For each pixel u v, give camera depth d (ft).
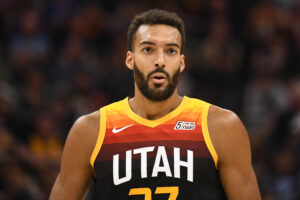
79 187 28.96
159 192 27.22
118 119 29.22
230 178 27.66
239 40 95.09
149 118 29.27
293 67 92.84
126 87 85.97
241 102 87.81
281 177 70.38
